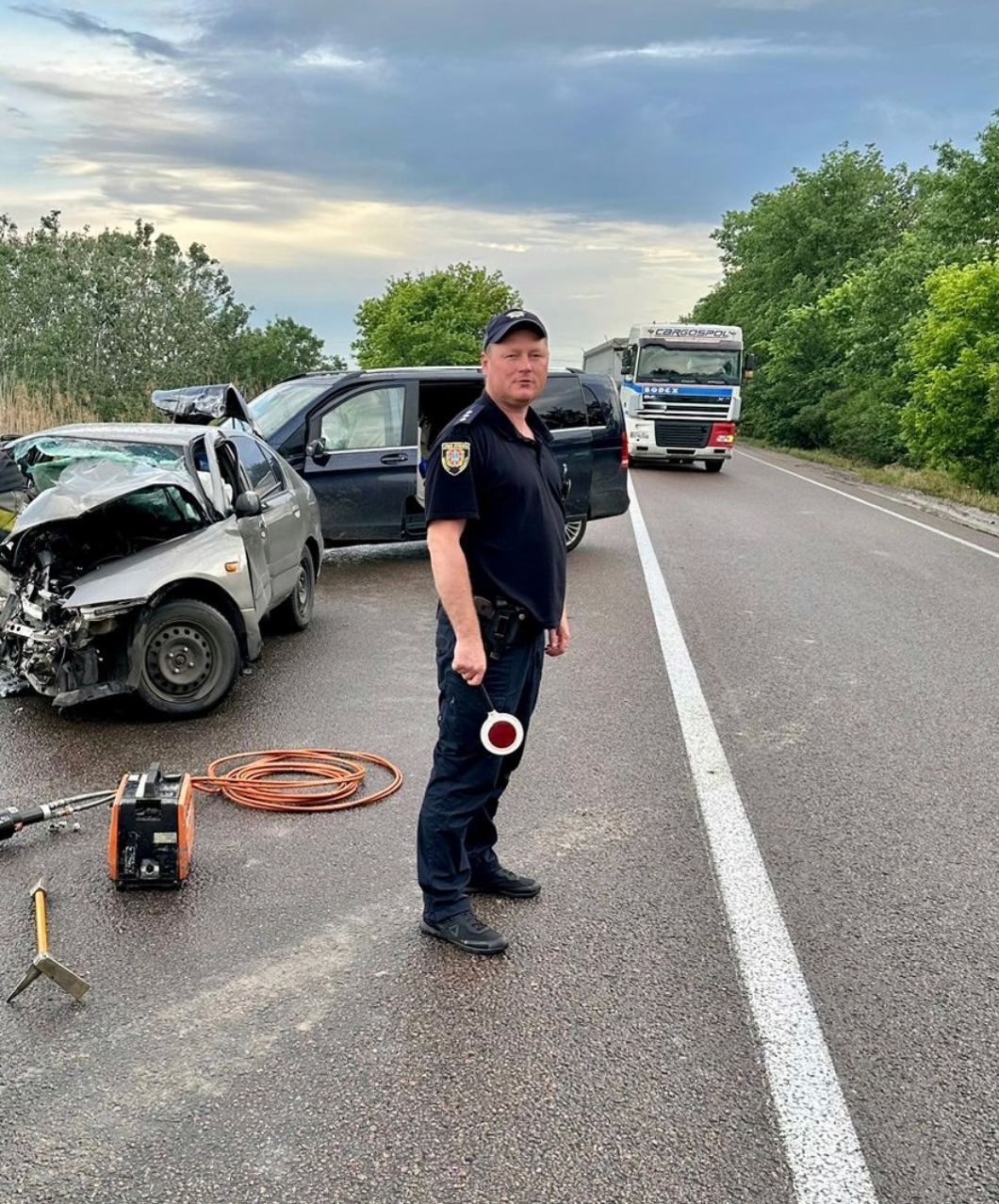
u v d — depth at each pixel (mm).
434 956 3760
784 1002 3539
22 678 6719
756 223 46281
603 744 6039
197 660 6277
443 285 48562
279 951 3771
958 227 26188
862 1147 2871
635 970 3705
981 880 4504
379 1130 2879
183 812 4156
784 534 14961
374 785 5344
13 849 4527
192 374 39000
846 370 31375
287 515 7922
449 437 3566
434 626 8719
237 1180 2689
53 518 5773
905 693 7215
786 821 5055
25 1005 3424
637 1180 2723
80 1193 2639
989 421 19969
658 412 24750
